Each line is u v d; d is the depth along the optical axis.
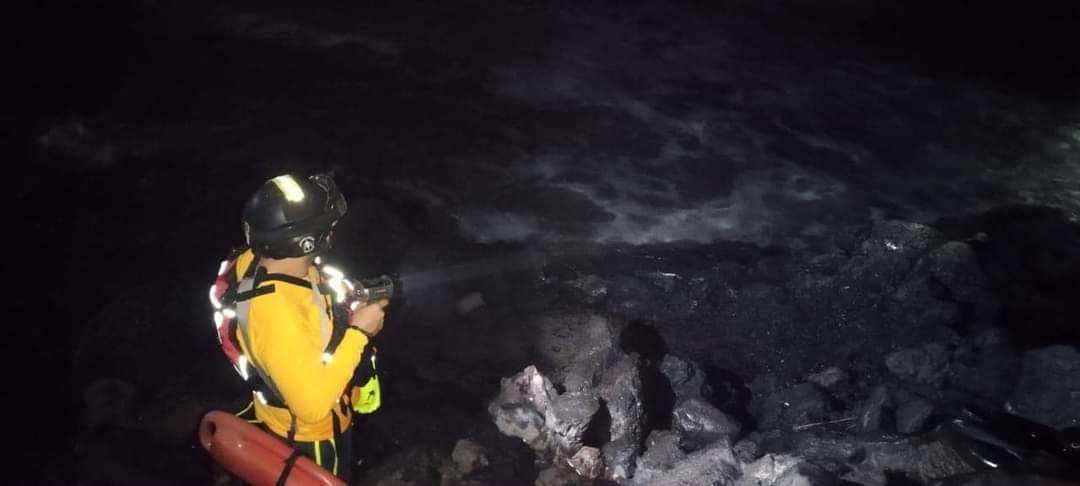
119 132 8.99
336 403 3.11
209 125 9.24
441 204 8.02
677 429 5.25
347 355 2.84
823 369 6.08
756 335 6.42
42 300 6.54
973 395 5.74
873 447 5.04
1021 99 10.92
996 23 13.03
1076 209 8.54
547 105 10.16
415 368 5.54
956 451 4.82
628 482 4.73
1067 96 11.06
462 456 4.66
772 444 5.21
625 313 6.56
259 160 8.60
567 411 4.82
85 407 5.26
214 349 5.65
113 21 11.48
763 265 7.30
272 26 11.82
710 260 7.46
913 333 6.36
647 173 8.86
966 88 11.16
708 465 4.70
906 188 8.86
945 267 6.93
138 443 4.79
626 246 7.60
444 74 10.79
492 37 11.95
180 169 8.33
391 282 2.99
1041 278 7.44
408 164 8.72
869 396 5.64
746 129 9.89
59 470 5.00
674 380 5.60
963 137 9.94
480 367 5.56
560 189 8.44
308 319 2.85
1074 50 12.26
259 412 3.20
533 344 5.71
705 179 8.82
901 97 10.84
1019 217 8.38
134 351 5.57
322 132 9.23
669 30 12.50
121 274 6.78
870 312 6.59
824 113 10.36
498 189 8.37
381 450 4.84
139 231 7.32
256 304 2.79
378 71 10.73
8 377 5.82
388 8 12.67
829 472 4.52
